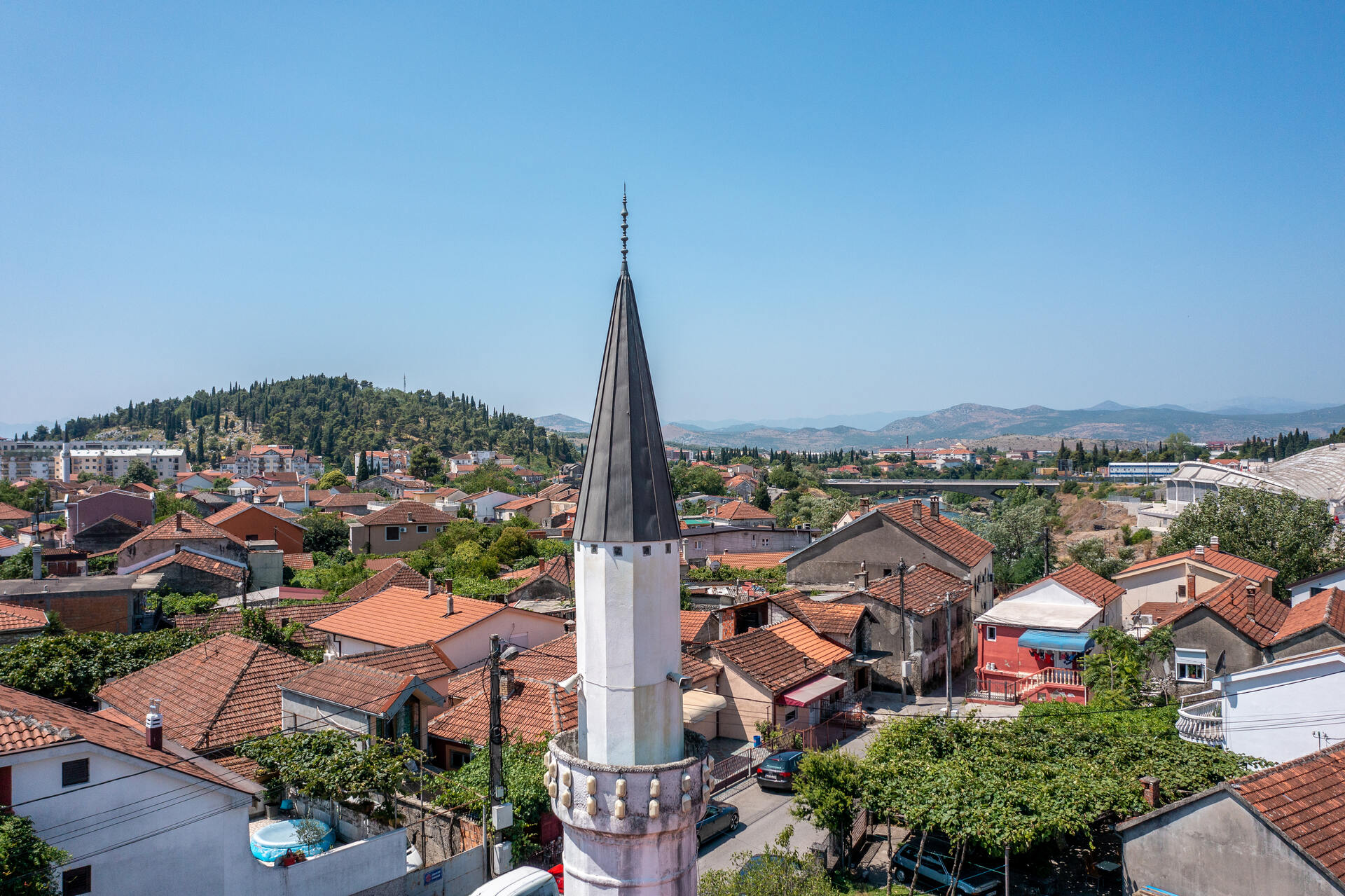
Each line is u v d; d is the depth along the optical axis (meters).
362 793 23.19
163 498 114.31
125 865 19.16
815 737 38.22
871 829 29.55
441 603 42.88
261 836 23.33
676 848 11.82
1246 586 41.84
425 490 173.62
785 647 41.16
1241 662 36.78
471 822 23.98
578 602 12.49
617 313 12.81
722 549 92.44
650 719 12.02
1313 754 21.62
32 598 45.59
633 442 12.22
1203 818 19.59
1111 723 30.23
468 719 31.47
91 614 46.78
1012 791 23.33
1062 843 26.14
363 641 41.50
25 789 18.12
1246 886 18.83
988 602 59.09
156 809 19.70
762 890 20.08
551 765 12.35
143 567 65.75
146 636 38.34
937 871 24.72
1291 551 57.31
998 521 95.38
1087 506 143.25
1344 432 178.00
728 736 38.03
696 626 43.56
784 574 70.69
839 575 56.88
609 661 11.92
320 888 21.23
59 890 18.00
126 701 31.53
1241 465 125.62
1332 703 25.81
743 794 32.12
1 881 16.56
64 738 18.77
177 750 26.22
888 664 45.97
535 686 32.84
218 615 50.78
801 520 124.44
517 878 16.34
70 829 18.58
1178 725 29.73
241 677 31.14
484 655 39.78
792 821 29.45
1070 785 23.59
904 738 27.61
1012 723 30.06
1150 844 20.34
